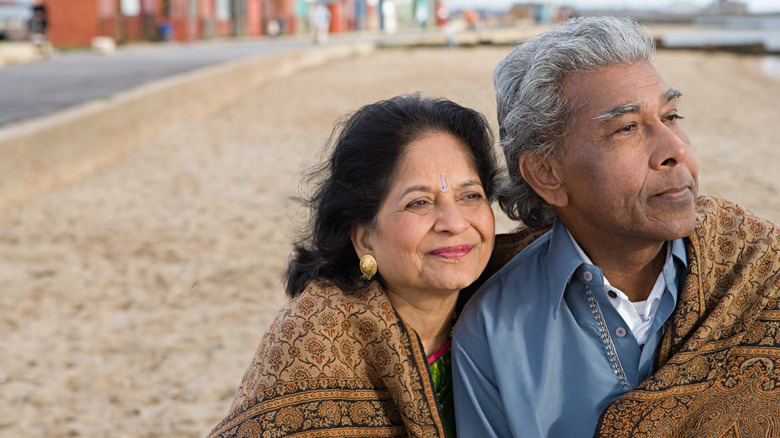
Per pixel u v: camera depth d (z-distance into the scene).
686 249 1.96
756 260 1.93
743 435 1.84
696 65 29.80
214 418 4.00
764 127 14.18
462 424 2.06
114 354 4.77
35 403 4.18
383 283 2.07
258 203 8.27
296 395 1.90
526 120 1.95
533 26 92.81
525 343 2.01
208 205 8.26
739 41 55.09
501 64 2.05
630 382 1.95
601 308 1.97
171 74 19.50
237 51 31.05
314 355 1.92
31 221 7.72
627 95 1.83
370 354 1.97
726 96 19.52
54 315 5.37
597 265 2.01
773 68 31.08
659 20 144.38
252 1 51.06
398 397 1.95
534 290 2.05
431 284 1.96
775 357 1.86
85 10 34.75
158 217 7.83
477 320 2.06
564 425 1.97
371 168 1.96
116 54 28.28
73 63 23.17
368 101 16.45
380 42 44.75
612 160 1.85
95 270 6.28
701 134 13.03
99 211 8.09
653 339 1.94
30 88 16.06
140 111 12.09
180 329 5.11
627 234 1.90
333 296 2.00
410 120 1.96
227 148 11.53
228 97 17.08
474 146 2.00
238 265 6.31
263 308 5.41
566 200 1.98
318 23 41.47
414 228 1.93
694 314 1.90
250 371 1.98
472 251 1.97
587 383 1.95
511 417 1.96
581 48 1.85
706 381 1.87
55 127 9.35
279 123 13.78
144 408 4.12
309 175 2.15
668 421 1.85
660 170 1.83
